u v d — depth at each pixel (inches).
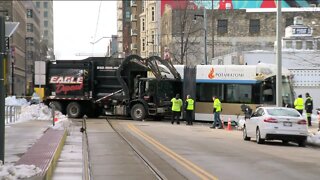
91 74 2477.9
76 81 2491.4
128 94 2397.9
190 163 973.8
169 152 1155.3
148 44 5816.9
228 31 4773.6
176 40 4653.1
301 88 2856.8
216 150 1218.0
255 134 1469.0
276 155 1141.1
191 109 2181.3
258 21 4776.1
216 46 4726.9
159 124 2158.0
